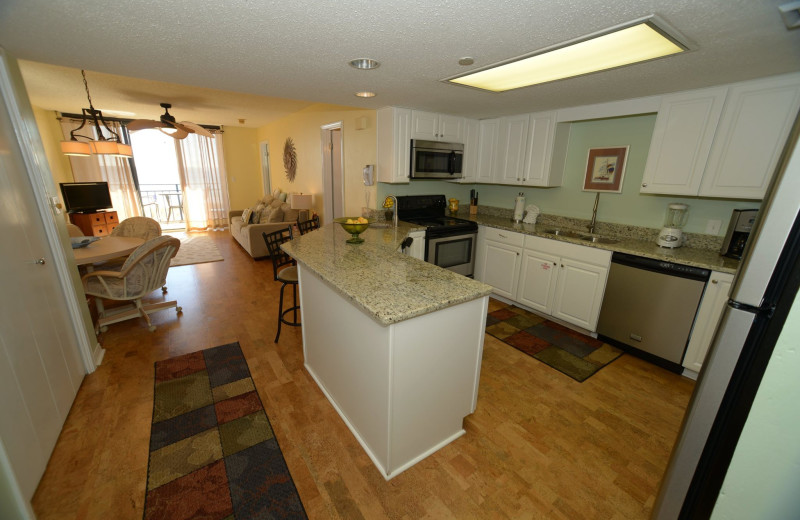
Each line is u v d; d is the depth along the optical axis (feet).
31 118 6.77
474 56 6.12
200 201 25.96
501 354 8.93
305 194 19.52
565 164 11.64
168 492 4.97
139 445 5.79
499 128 12.70
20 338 5.13
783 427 2.21
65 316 7.04
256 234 17.28
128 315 10.03
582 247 9.53
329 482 5.19
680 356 7.98
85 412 6.54
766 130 6.98
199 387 7.38
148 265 9.48
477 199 14.90
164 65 6.81
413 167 11.74
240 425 6.30
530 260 11.03
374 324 4.93
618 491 5.14
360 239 8.98
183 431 6.12
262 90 8.84
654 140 8.74
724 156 7.59
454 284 5.66
